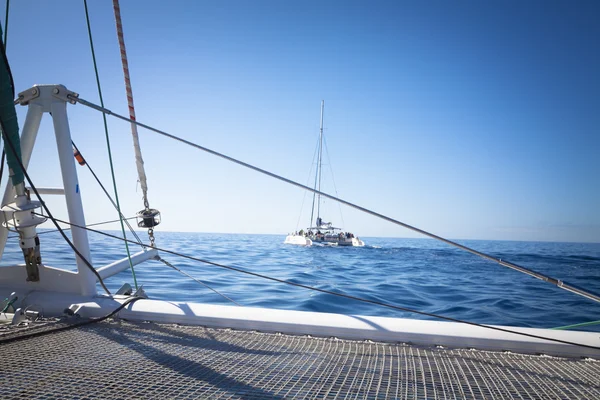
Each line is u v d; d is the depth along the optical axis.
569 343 2.12
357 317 2.41
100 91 3.33
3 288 2.88
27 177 2.51
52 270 2.83
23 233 2.70
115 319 2.56
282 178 2.51
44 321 2.46
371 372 1.78
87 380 1.58
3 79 2.40
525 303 8.91
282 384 1.60
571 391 1.62
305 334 2.35
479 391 1.60
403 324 2.32
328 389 1.57
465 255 31.59
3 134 2.43
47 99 2.71
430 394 1.56
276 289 9.67
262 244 43.97
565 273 17.53
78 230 2.77
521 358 2.04
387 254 31.97
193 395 1.47
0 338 2.06
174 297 7.88
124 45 3.24
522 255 31.45
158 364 1.79
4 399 1.39
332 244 42.72
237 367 1.78
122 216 3.38
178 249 27.17
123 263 3.30
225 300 7.81
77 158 3.17
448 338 2.21
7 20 2.86
